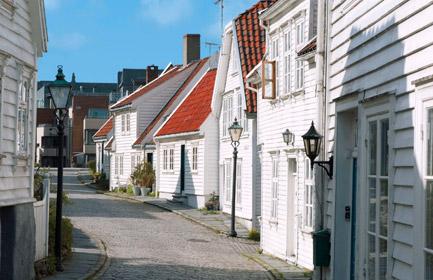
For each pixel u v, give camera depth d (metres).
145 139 45.03
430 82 7.93
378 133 9.88
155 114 47.78
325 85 12.95
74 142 99.31
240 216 29.28
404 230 8.68
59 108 16.84
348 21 11.52
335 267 12.27
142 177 44.56
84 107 100.06
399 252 8.84
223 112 33.28
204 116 35.50
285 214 19.28
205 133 34.94
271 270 17.44
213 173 35.12
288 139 18.50
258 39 27.03
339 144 12.20
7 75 13.64
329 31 12.70
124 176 49.81
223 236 25.80
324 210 13.18
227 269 17.83
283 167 19.53
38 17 15.17
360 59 10.81
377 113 9.91
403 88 8.85
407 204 8.58
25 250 14.54
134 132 48.06
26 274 14.56
